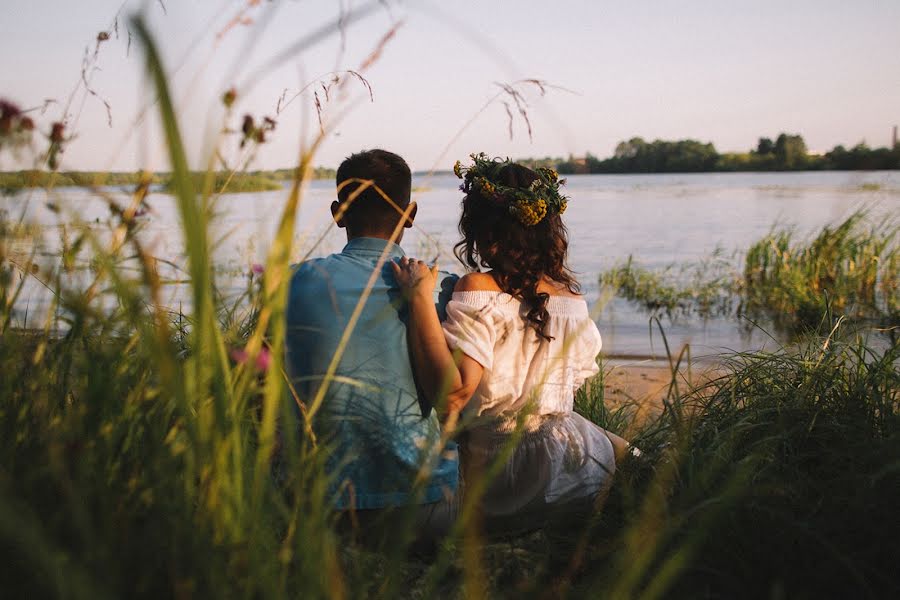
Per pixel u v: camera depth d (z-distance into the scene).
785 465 2.15
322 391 1.46
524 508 2.25
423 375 2.07
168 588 1.17
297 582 1.29
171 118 0.85
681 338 6.57
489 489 2.24
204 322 1.09
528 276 2.25
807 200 30.91
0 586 1.05
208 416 1.22
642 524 1.69
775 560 1.79
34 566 1.04
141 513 1.24
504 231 2.24
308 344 2.05
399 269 2.12
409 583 1.85
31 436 1.37
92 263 1.29
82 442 1.22
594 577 1.83
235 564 1.17
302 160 1.15
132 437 1.33
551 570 1.96
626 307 8.22
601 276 10.12
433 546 2.17
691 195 37.97
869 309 7.20
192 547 1.16
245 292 1.48
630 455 2.45
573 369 2.34
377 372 2.06
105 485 1.25
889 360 2.60
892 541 1.80
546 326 2.27
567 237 2.39
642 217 22.95
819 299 7.34
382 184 2.18
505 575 1.93
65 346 1.42
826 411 2.47
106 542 1.13
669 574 1.41
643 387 4.34
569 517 2.31
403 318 2.11
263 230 1.23
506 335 2.22
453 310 2.20
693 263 11.73
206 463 1.20
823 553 1.80
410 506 1.37
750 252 9.66
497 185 2.26
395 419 2.06
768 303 8.16
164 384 1.14
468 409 2.26
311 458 1.45
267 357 1.38
